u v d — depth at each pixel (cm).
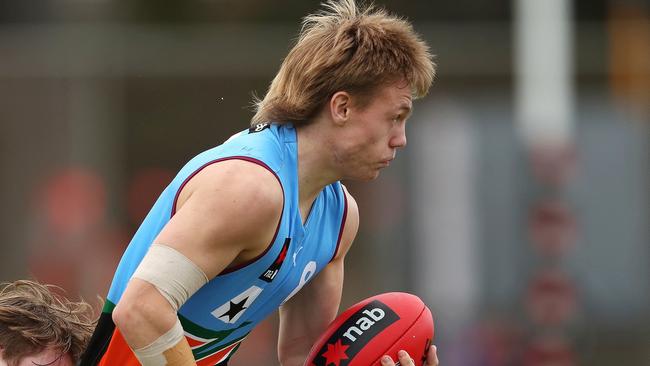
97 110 4044
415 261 3544
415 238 3550
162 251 1051
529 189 3512
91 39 4116
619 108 4047
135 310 1041
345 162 1138
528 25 4009
